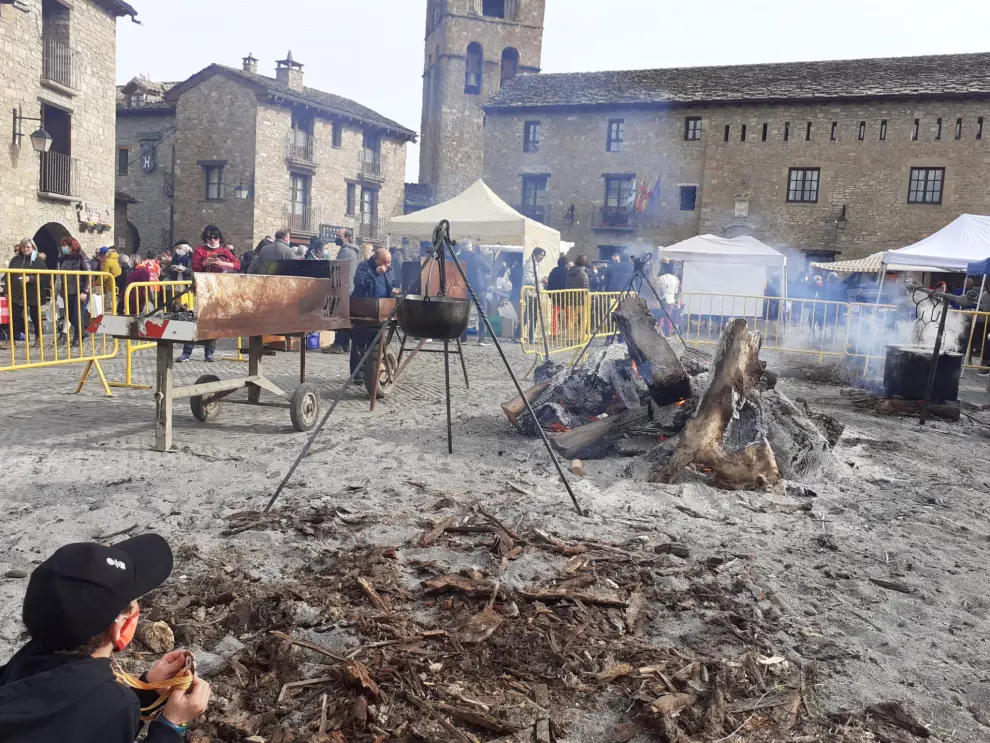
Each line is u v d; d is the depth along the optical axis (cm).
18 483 493
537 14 5262
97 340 1298
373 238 4528
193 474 524
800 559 403
